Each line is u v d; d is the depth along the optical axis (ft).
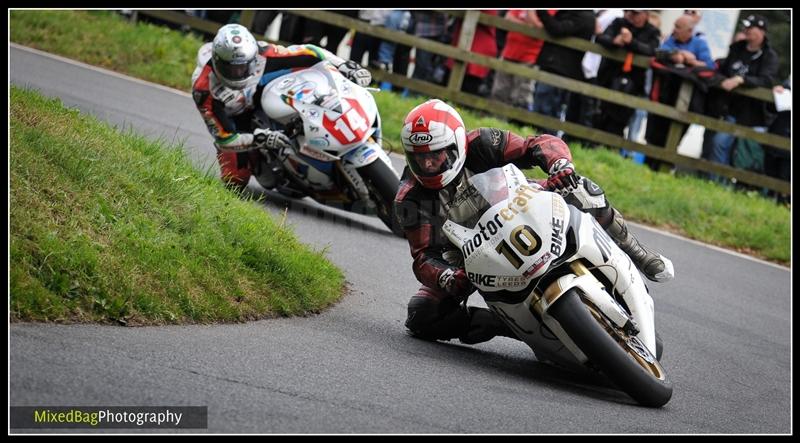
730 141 168.25
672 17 176.35
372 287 81.00
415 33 171.73
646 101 165.37
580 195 62.85
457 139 60.18
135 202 66.80
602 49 164.45
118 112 124.98
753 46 161.99
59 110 75.97
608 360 55.36
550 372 64.85
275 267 69.67
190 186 73.31
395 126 152.66
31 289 53.26
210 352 53.78
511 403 53.67
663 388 56.39
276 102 98.22
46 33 161.48
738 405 63.31
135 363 49.01
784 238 139.13
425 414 49.06
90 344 50.65
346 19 170.19
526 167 65.16
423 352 63.93
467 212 59.62
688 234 136.46
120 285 57.93
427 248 65.10
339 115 97.40
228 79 97.66
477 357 65.92
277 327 62.90
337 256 88.22
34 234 57.06
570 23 162.91
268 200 105.09
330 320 68.13
